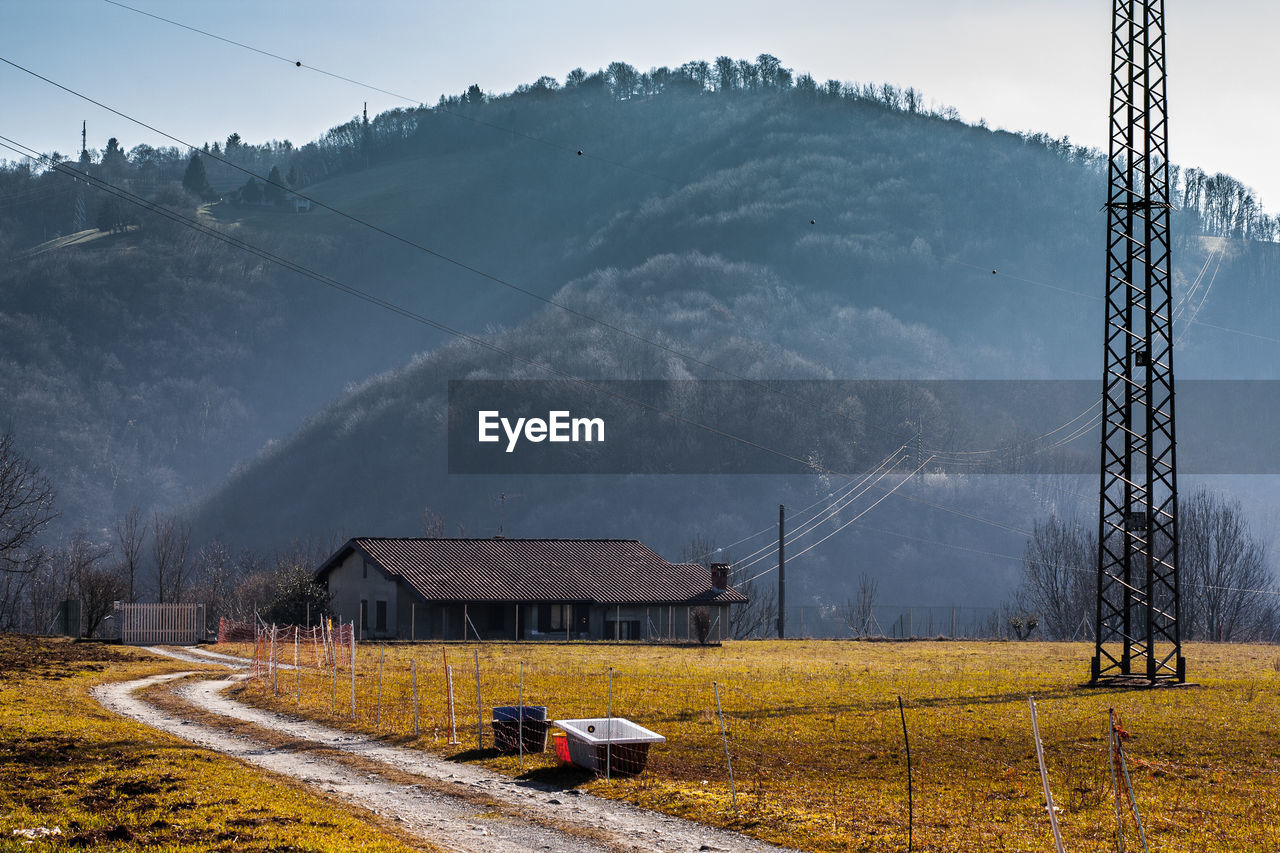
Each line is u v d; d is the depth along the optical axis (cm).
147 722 3044
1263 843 1725
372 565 7244
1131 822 1861
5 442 9775
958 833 1792
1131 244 4138
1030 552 9775
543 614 7131
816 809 1970
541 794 2128
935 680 4219
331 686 3778
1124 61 4150
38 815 1741
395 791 2155
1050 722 3008
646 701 3412
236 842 1636
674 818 1933
